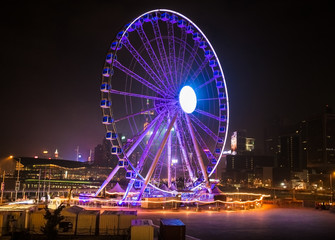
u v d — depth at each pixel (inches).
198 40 3102.9
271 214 2650.1
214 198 3257.9
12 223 1523.1
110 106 2514.8
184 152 3026.6
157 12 2829.7
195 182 3093.0
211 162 3051.2
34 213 1584.6
